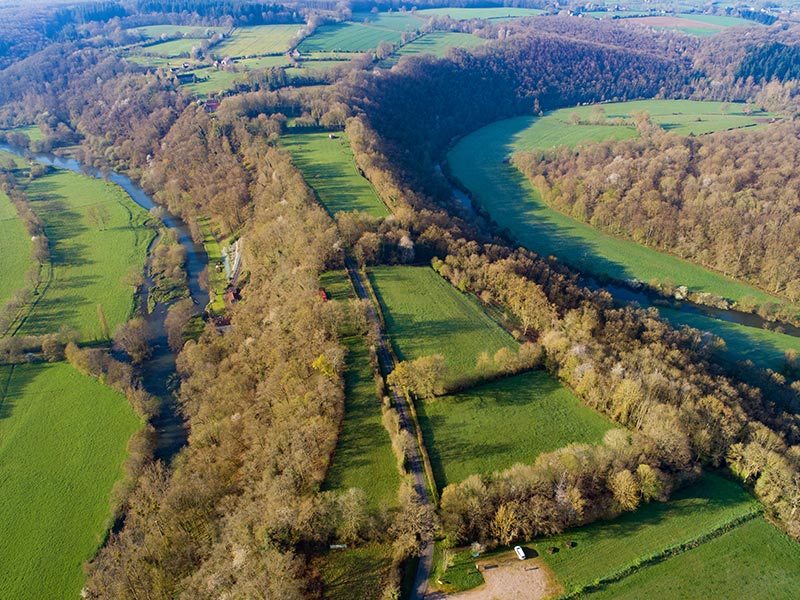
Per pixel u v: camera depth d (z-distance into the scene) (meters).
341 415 99.81
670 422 90.25
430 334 124.25
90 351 143.50
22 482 112.25
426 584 71.06
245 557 74.62
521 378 110.25
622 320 138.50
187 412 127.12
